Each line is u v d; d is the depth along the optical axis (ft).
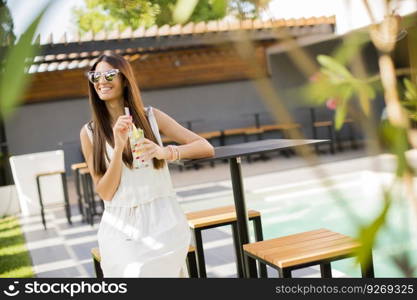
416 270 1.37
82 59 33.99
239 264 11.12
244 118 47.60
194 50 42.37
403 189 1.38
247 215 10.52
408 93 1.54
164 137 43.32
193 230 10.77
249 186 30.53
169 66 45.52
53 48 29.25
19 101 1.06
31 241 21.85
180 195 30.40
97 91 8.29
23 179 28.40
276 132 48.42
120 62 8.30
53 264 17.61
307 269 13.96
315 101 1.58
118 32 29.60
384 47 1.56
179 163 8.94
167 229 8.20
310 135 47.37
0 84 1.04
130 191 8.23
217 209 12.01
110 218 8.40
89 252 18.75
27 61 1.05
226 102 47.21
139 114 8.53
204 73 46.50
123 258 8.09
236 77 47.26
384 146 1.46
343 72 1.59
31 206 28.50
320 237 8.35
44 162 28.78
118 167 8.07
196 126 46.57
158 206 8.34
